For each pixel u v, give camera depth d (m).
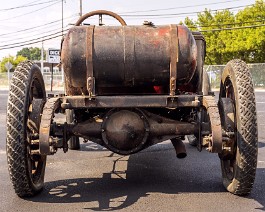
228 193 4.88
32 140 4.48
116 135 4.78
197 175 5.81
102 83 4.84
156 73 4.76
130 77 4.78
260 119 13.04
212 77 32.22
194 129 4.79
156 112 5.45
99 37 4.71
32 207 4.46
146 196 4.82
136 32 4.76
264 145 8.35
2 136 10.07
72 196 4.84
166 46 4.69
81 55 4.66
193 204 4.52
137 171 6.14
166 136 4.93
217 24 44.50
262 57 41.47
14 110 4.41
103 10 5.94
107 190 5.10
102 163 6.75
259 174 5.82
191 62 4.73
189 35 4.76
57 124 4.83
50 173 6.04
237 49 41.22
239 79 4.61
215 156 7.20
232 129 4.59
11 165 4.40
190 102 4.67
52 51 28.42
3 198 4.78
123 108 4.82
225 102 4.73
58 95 5.38
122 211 4.32
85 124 4.84
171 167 6.38
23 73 4.72
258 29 40.25
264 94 26.83
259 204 4.48
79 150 8.00
